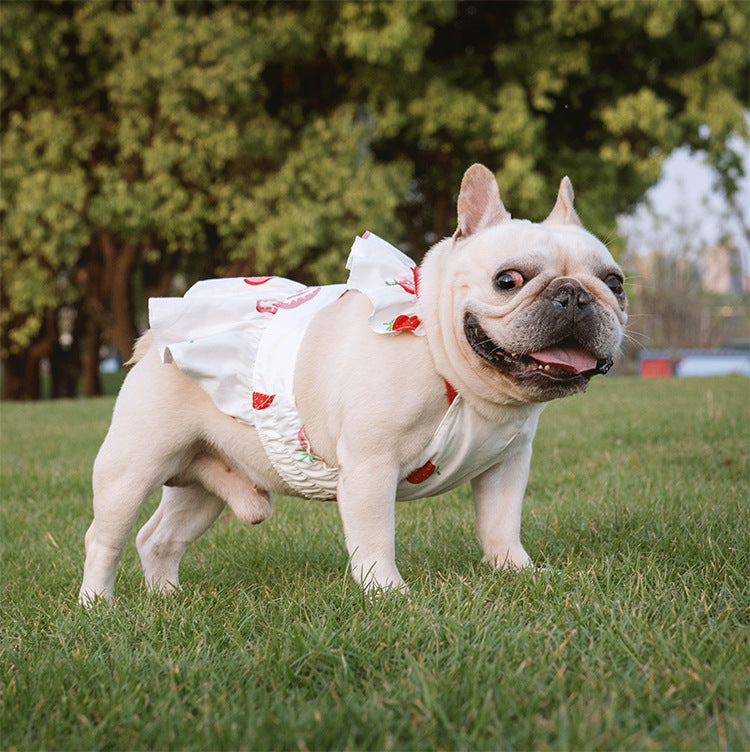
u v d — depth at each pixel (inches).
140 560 74.5
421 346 62.5
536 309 59.4
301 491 66.6
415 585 64.2
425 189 331.0
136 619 61.5
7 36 242.1
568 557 68.5
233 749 50.5
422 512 84.7
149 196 251.9
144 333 70.1
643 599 59.9
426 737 50.5
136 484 66.5
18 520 88.4
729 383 203.3
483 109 259.4
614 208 338.6
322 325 65.1
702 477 89.6
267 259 249.3
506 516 66.8
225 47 243.3
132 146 252.2
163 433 66.2
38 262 266.5
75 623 61.6
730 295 523.2
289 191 256.2
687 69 286.7
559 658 54.7
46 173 250.8
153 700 53.7
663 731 50.4
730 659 54.2
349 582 63.9
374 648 56.5
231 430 66.1
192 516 71.4
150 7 245.8
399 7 244.8
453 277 61.9
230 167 267.6
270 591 66.3
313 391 64.2
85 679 55.5
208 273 316.2
